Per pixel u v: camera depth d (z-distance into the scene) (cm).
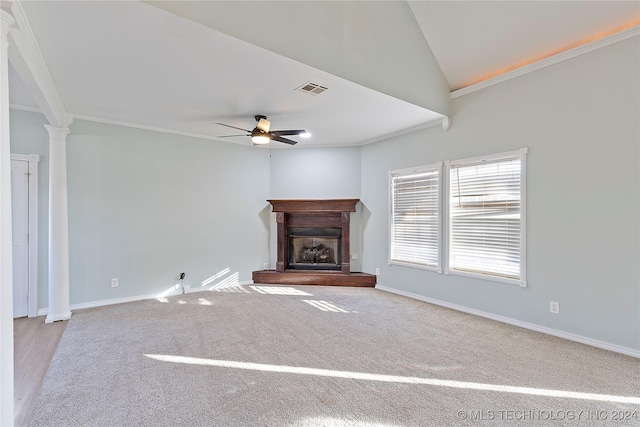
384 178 538
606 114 296
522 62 358
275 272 584
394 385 235
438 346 304
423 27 381
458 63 398
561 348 299
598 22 295
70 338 321
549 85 334
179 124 460
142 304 443
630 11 279
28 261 392
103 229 438
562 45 324
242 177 575
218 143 546
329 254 614
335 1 302
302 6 278
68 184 412
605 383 237
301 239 621
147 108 388
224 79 308
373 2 335
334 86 326
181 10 214
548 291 337
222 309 421
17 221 387
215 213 543
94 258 431
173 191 498
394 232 523
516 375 249
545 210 338
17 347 300
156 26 223
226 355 284
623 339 288
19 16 200
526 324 355
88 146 426
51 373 252
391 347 302
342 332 340
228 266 558
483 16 341
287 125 467
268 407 208
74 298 418
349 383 238
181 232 506
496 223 385
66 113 394
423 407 209
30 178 393
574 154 317
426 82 395
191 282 516
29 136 393
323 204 580
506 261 376
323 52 293
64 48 250
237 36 239
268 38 256
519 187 362
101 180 436
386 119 438
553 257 333
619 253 289
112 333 335
